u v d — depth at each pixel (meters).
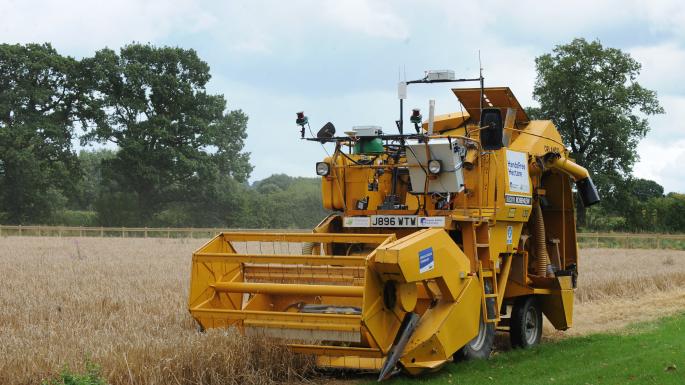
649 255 34.81
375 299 9.57
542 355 11.95
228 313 10.06
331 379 10.28
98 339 10.43
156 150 67.69
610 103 60.00
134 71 68.38
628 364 10.55
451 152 10.98
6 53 65.12
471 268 11.26
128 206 67.12
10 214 64.19
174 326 12.15
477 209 11.58
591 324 16.16
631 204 59.62
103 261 25.75
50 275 20.20
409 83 12.84
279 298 11.01
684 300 19.78
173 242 41.72
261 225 74.94
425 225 11.02
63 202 71.12
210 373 9.08
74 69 67.88
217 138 72.69
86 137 67.38
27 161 62.28
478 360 11.26
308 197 81.81
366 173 11.99
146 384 8.52
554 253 14.68
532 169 13.31
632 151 59.22
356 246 11.75
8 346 9.81
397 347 9.97
